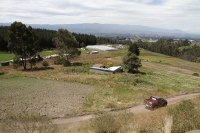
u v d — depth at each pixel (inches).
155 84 1726.1
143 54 4630.9
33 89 1368.1
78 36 6102.4
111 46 6245.1
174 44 7514.8
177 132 375.9
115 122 475.2
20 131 498.3
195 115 428.8
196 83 1904.5
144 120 513.3
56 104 1020.5
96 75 2049.7
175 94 1370.6
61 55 3014.3
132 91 1401.3
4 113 850.8
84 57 3708.2
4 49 4188.0
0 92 1253.1
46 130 499.2
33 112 875.4
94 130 460.8
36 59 2770.7
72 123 752.3
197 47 6072.8
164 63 3395.7
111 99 1170.6
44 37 4997.5
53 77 1866.4
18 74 1999.3
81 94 1267.2
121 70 2384.4
